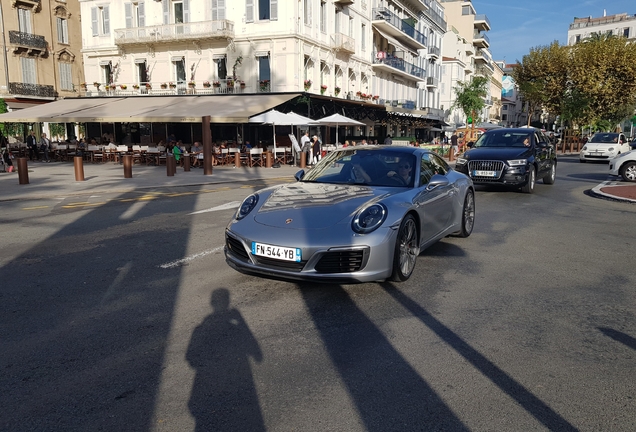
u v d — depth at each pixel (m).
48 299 4.62
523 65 51.34
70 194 12.19
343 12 34.34
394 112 35.34
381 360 3.45
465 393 3.03
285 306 4.46
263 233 4.64
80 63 41.25
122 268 5.63
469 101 48.41
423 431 2.63
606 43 45.34
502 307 4.53
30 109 28.95
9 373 3.23
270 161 22.06
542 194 12.76
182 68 31.91
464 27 73.50
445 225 6.35
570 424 2.71
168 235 7.37
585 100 44.84
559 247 6.91
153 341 3.71
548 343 3.76
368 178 5.81
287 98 24.39
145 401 2.91
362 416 2.77
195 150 22.39
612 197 11.65
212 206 10.27
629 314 4.39
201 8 30.52
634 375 3.28
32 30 36.81
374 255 4.52
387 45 43.09
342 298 4.68
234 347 3.62
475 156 12.64
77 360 3.41
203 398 2.94
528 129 13.84
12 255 6.22
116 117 22.75
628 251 6.71
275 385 3.09
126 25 32.72
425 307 4.49
